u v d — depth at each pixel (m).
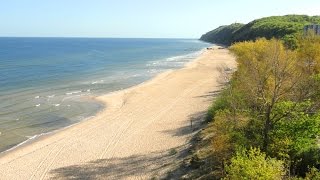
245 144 22.39
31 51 181.38
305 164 19.58
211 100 51.62
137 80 77.31
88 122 44.62
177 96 56.97
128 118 45.38
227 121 25.98
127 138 37.59
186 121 41.91
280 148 20.88
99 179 28.55
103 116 47.19
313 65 35.91
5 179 29.48
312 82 25.14
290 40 58.34
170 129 39.53
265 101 23.05
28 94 61.44
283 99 23.86
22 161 32.91
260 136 22.66
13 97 58.84
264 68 26.28
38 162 32.53
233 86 38.34
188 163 27.95
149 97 57.31
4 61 117.94
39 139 38.88
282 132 21.86
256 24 141.88
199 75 79.88
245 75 33.06
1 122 44.91
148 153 33.03
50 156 33.78
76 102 55.66
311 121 21.64
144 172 29.02
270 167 16.45
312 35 51.97
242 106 26.81
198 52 175.38
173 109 48.56
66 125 43.94
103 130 40.88
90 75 86.38
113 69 99.81
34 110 50.81
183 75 81.06
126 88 66.75
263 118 23.23
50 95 60.81
